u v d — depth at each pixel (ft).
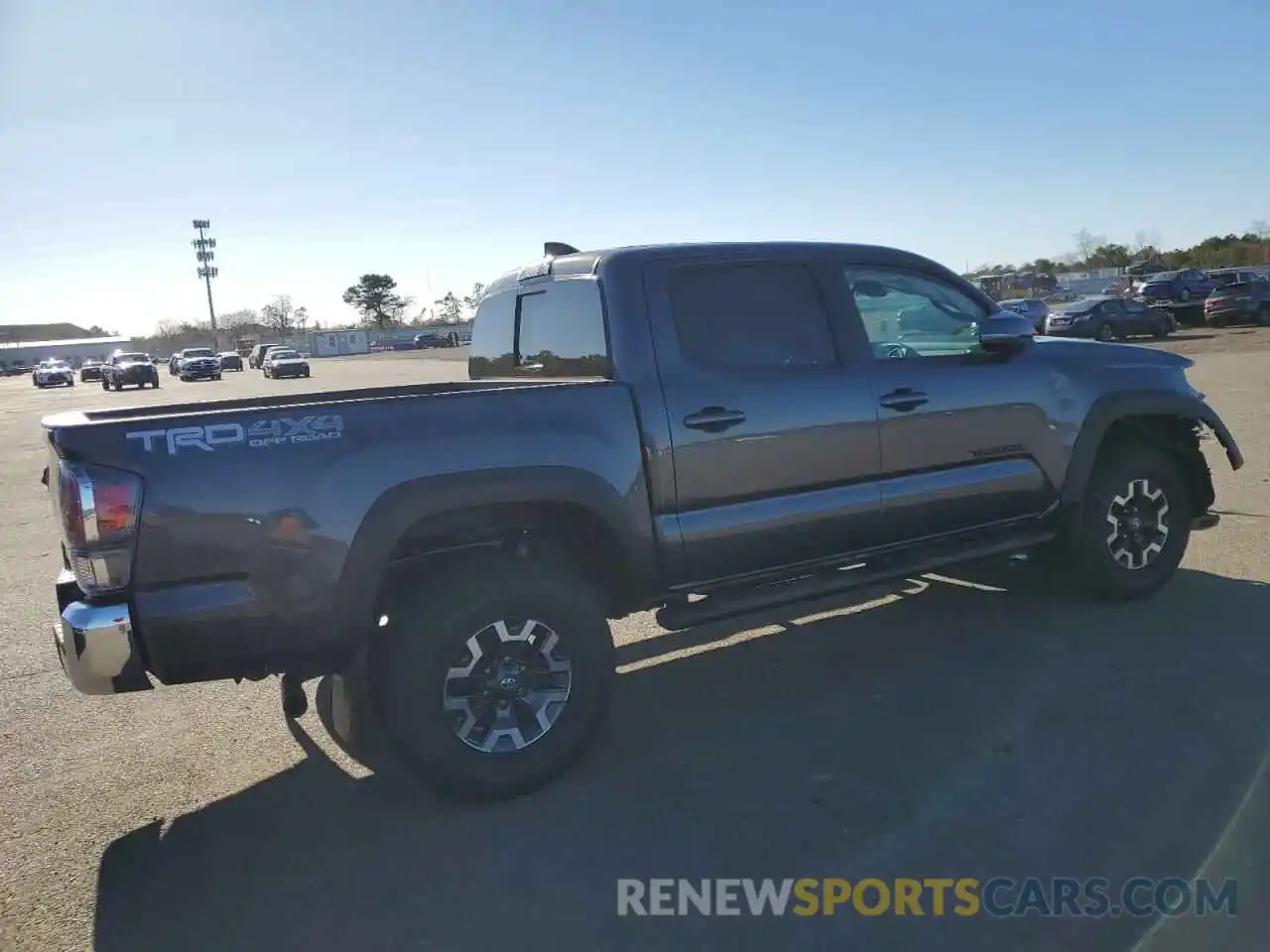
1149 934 8.89
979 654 15.83
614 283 13.33
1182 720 12.97
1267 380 51.57
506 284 16.61
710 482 13.39
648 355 13.21
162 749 14.23
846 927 9.20
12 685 17.08
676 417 13.12
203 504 10.47
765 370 14.01
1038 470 16.44
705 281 13.93
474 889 10.19
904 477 15.12
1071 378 16.70
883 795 11.56
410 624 11.52
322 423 11.03
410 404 11.51
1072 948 8.78
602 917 9.55
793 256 14.76
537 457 12.08
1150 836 10.37
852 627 17.70
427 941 9.34
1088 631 16.56
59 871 10.98
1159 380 17.63
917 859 10.23
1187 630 16.30
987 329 15.61
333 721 12.89
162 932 9.73
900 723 13.48
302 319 417.69
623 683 15.75
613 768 12.75
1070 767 11.92
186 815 12.17
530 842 11.04
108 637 10.18
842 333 14.83
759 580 14.15
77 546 10.22
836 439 14.38
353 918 9.78
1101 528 17.16
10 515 35.94
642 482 12.89
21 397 141.90
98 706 15.99
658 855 10.62
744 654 16.67
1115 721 13.05
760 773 12.32
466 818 11.69
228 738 14.53
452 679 11.70
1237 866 9.80
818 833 10.85
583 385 12.64
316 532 10.90
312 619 10.96
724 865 10.35
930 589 19.62
